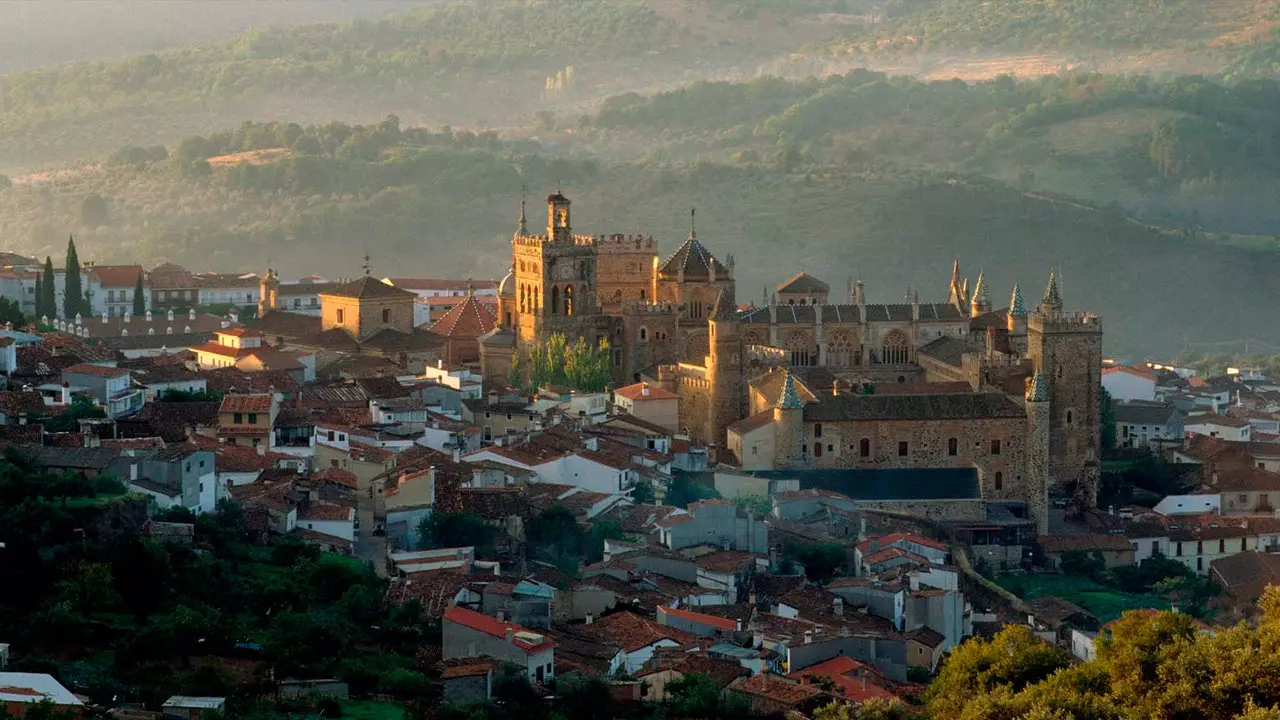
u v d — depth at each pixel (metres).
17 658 194.88
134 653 199.75
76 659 199.62
